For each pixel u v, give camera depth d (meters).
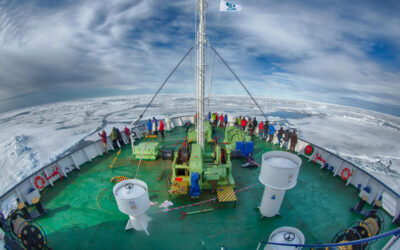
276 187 4.53
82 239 4.91
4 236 3.68
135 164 8.63
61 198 6.43
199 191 6.09
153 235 5.03
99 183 7.28
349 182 7.18
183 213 5.72
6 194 5.58
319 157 8.62
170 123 13.70
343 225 5.43
